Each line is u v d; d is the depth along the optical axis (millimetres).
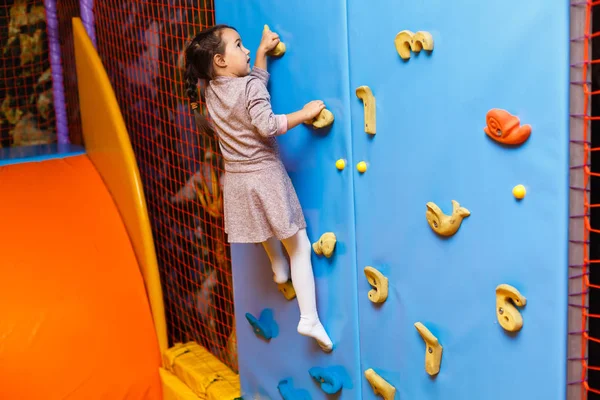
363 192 1800
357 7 1697
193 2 2650
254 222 1880
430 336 1634
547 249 1353
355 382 1951
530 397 1440
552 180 1320
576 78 1276
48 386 2623
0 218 2984
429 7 1503
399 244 1713
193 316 3057
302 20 1871
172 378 2859
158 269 3004
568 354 1367
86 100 3361
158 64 2977
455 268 1563
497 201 1435
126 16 3154
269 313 2271
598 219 1486
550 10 1271
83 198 3205
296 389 2219
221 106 1854
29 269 2844
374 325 1852
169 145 3006
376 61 1675
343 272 1918
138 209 2947
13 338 2629
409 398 1771
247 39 2102
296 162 2008
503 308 1441
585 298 1346
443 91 1509
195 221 2914
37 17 3818
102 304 2857
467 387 1589
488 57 1396
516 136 1351
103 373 2754
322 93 1859
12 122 3840
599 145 1452
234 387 2609
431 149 1566
